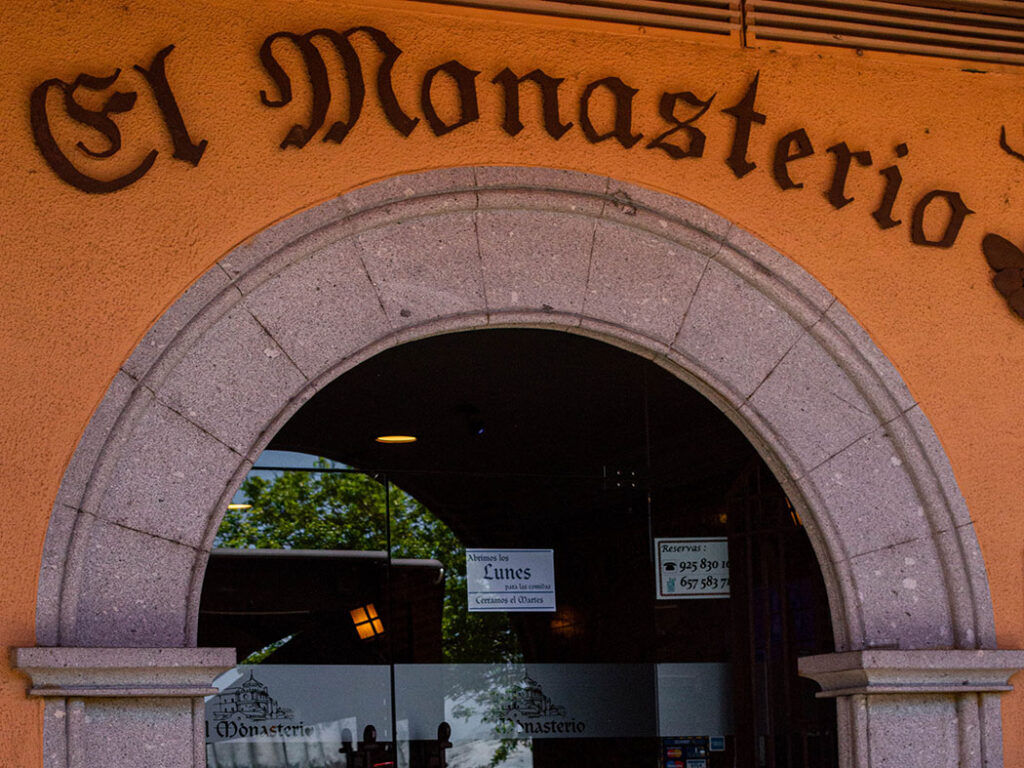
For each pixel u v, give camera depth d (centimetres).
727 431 538
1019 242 554
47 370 435
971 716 511
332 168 476
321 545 491
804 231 527
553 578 519
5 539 421
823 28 541
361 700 489
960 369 536
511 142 498
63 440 432
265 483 486
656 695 525
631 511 529
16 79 448
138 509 440
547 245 501
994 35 564
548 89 503
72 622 423
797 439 518
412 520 504
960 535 521
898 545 520
